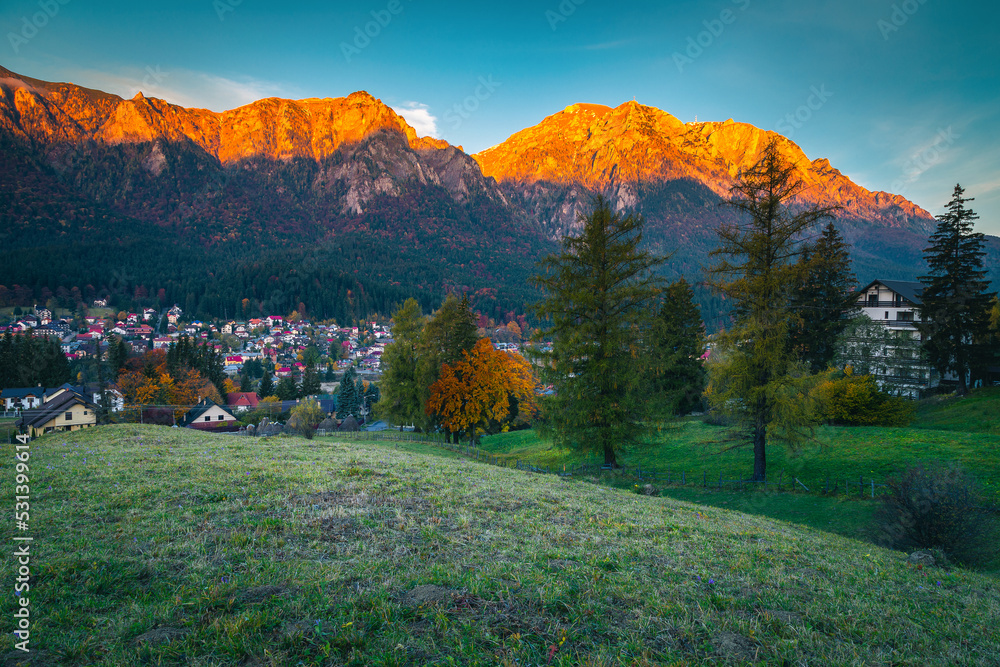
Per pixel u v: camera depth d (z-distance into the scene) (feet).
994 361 117.08
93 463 44.16
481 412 120.06
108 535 24.85
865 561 32.48
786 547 32.78
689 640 16.94
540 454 102.73
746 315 72.08
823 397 69.15
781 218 69.67
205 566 21.13
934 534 41.55
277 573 20.72
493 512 34.68
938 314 114.93
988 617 23.06
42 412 180.55
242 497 33.91
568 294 74.79
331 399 370.12
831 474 70.38
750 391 70.54
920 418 108.88
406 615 17.21
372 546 25.12
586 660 15.11
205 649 14.60
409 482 42.11
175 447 60.75
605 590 20.75
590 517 36.22
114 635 15.37
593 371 72.38
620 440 74.74
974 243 111.34
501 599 18.90
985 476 60.59
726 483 73.61
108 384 244.42
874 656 17.16
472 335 133.39
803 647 17.28
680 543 30.73
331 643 15.07
